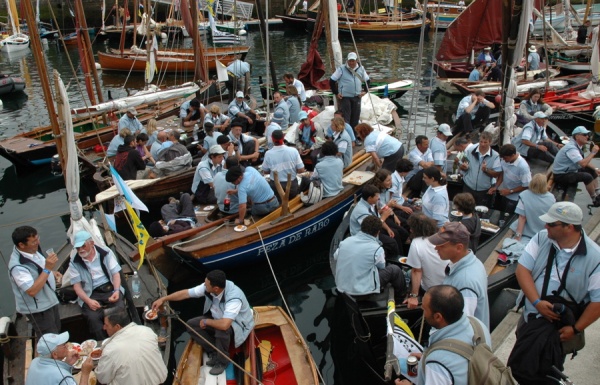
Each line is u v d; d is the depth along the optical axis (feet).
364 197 24.07
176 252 26.43
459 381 10.58
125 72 90.27
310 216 30.07
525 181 28.14
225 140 35.19
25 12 21.18
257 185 28.96
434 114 64.08
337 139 34.94
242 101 48.83
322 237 33.35
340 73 42.34
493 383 10.41
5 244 34.35
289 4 154.40
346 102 42.75
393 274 20.88
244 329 20.15
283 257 31.30
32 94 76.23
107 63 89.10
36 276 19.07
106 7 136.67
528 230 23.70
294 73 88.69
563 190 33.81
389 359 16.34
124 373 16.37
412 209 28.55
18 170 46.50
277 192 31.86
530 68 71.82
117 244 27.50
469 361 10.66
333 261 25.17
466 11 77.30
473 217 21.81
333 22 43.78
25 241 18.84
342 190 32.30
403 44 117.70
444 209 24.00
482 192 30.32
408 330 18.76
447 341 11.00
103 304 21.63
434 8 129.80
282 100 45.32
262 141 41.57
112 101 51.13
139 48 94.89
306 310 27.20
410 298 19.83
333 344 24.38
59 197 42.06
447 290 11.19
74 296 22.29
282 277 30.25
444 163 32.30
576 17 92.22
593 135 52.95
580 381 16.62
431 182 24.02
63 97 21.54
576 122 56.95
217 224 29.37
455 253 14.40
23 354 19.51
